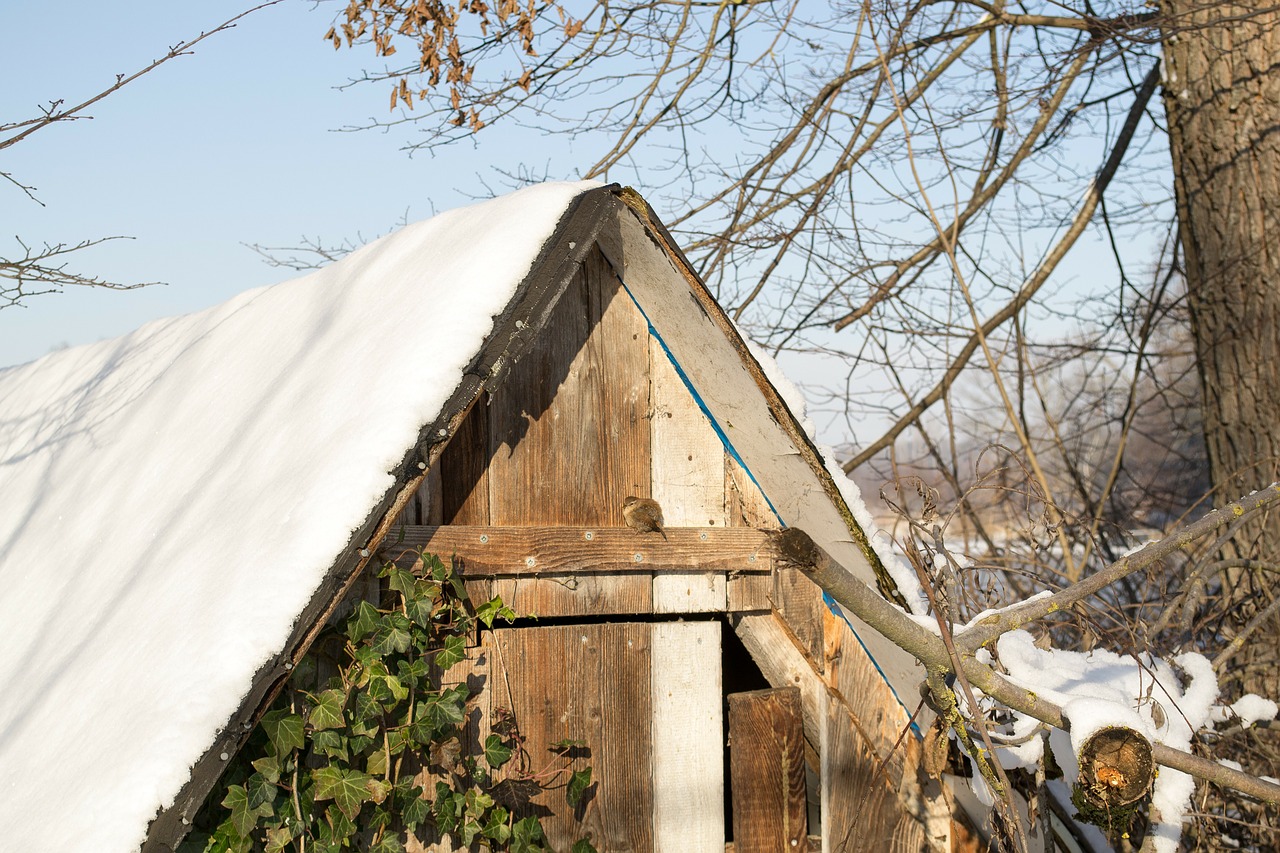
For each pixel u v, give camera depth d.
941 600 3.18
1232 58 5.61
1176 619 4.36
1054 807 3.25
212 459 2.89
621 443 2.90
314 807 2.34
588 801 2.83
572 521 2.81
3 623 3.06
